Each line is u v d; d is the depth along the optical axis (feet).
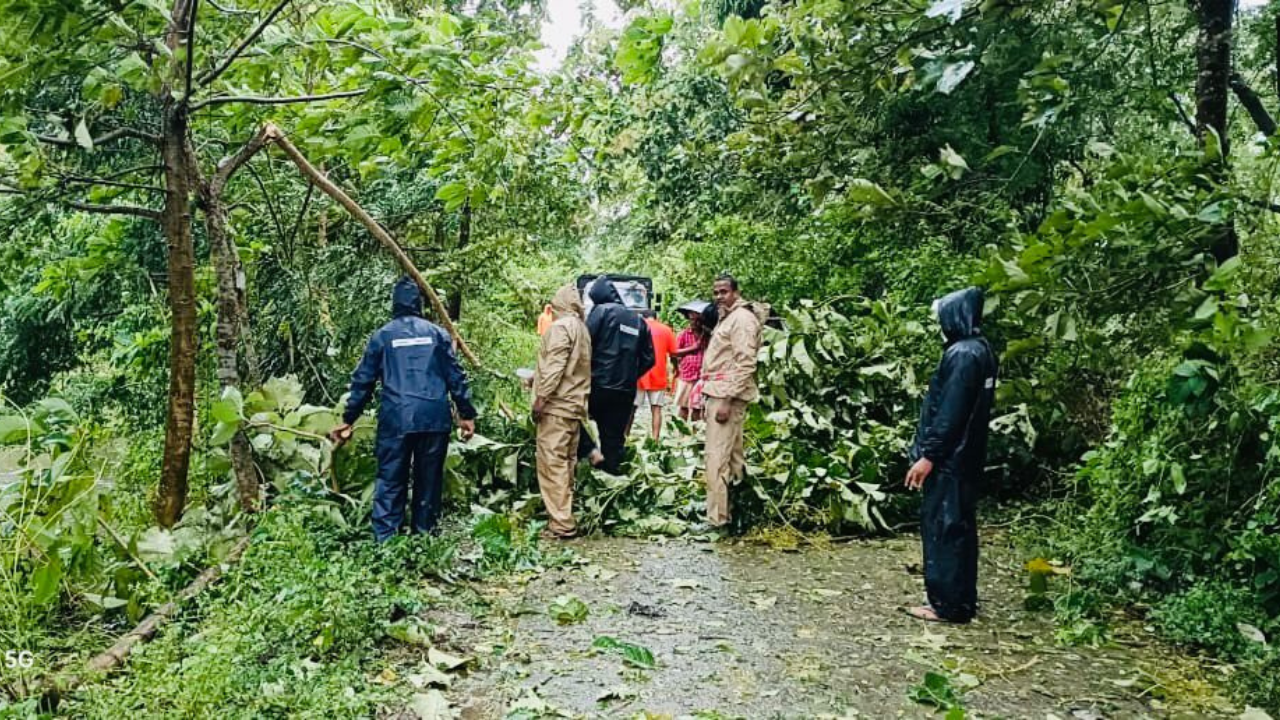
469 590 18.03
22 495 15.05
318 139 19.77
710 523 23.39
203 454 24.31
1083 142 27.89
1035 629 16.61
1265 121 25.38
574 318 22.65
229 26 21.33
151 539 16.87
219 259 19.81
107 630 15.25
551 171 33.45
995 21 21.25
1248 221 17.40
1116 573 17.85
